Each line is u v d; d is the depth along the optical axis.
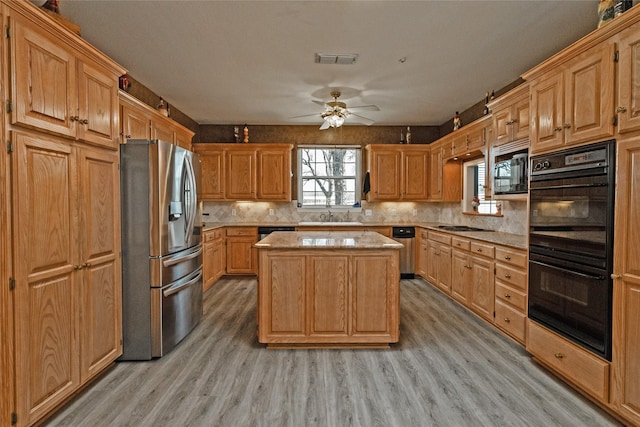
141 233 2.64
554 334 2.37
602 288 1.96
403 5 2.36
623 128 1.82
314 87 4.00
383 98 4.41
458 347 2.90
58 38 1.89
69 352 2.00
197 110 5.04
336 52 3.08
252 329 3.32
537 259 2.54
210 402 2.10
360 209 6.14
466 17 2.50
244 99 4.48
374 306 2.86
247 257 5.54
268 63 3.32
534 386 2.29
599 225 1.98
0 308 1.59
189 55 3.15
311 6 2.37
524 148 3.04
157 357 2.69
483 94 4.25
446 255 4.40
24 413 1.69
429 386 2.28
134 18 2.53
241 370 2.50
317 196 6.20
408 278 5.50
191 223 3.20
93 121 2.21
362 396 2.17
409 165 5.75
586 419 1.94
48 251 1.84
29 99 1.69
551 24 2.59
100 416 1.96
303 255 2.84
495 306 3.24
